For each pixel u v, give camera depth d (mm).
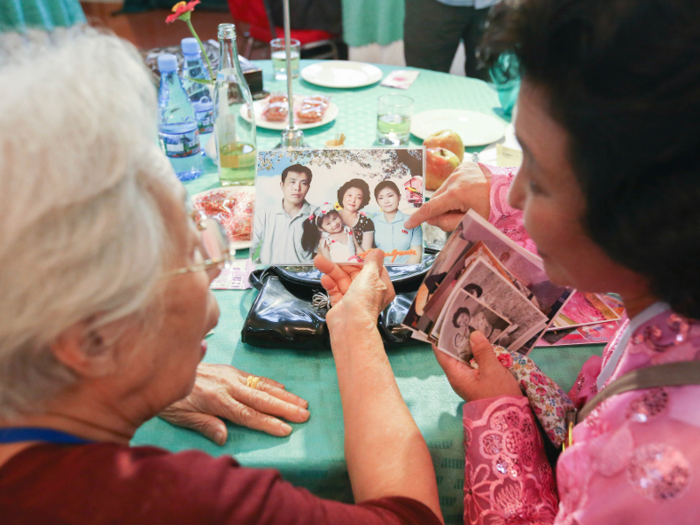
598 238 469
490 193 958
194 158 1299
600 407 534
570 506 529
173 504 415
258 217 962
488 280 762
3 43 451
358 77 1806
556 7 416
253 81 1608
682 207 401
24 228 366
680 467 444
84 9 5289
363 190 979
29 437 444
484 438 677
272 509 450
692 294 452
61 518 396
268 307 889
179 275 481
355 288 786
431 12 2477
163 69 1219
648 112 383
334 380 832
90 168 383
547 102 452
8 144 371
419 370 848
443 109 1581
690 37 366
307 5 2998
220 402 741
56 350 416
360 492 621
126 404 518
